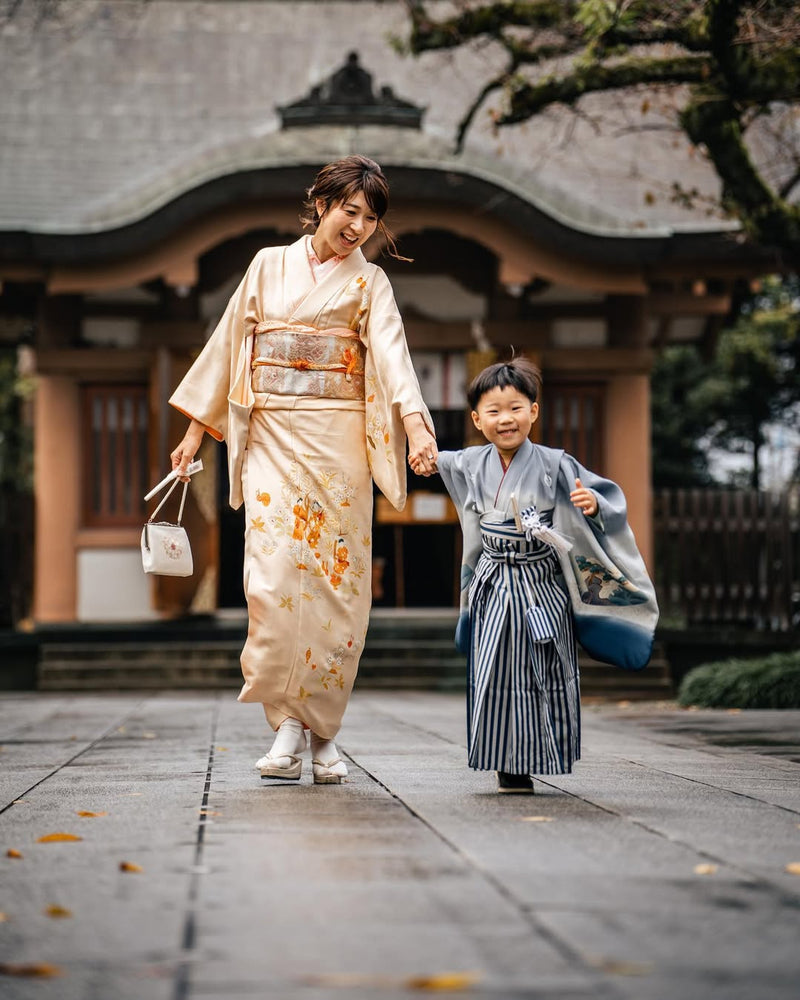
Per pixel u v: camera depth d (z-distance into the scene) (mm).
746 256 15180
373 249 15109
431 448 4867
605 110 16078
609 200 16484
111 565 15602
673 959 2480
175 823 4031
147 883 3150
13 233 14461
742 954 2514
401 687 13805
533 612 4625
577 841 3682
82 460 15719
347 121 14500
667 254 15102
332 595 5012
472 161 14406
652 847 3594
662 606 14609
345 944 2584
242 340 5211
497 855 3463
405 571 19531
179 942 2613
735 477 28188
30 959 2514
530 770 4602
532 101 10047
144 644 14469
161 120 17828
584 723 8906
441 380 15742
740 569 14602
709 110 9875
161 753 6551
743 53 9148
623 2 8852
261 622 4988
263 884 3119
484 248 15891
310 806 4367
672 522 14742
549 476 4680
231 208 14555
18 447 24969
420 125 14656
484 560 4781
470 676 4793
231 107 18188
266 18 19594
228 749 6727
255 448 5133
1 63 18438
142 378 15688
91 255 14508
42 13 13242
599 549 4633
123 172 16859
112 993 2289
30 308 16516
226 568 18641
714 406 26547
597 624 4734
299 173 14180
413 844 3625
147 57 18812
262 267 5207
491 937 2633
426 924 2732
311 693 5016
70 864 3404
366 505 5137
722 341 24547
